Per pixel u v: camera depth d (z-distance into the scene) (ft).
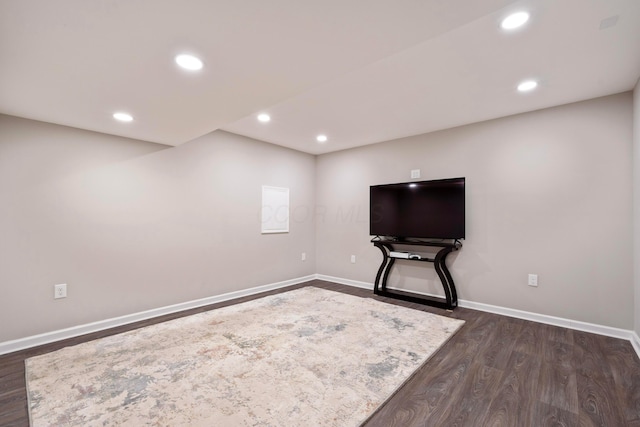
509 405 5.82
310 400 5.90
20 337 8.38
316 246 17.63
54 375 6.85
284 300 13.03
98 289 9.78
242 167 13.87
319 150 16.70
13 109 7.85
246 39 4.91
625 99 8.99
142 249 10.78
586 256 9.64
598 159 9.43
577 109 9.74
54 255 8.96
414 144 13.69
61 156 9.11
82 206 9.49
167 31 4.66
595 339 8.93
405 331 9.42
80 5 4.00
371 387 6.35
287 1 3.97
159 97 7.21
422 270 13.48
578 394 6.16
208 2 3.98
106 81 6.35
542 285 10.41
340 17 4.33
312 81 6.46
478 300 11.78
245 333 9.29
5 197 8.21
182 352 8.00
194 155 12.21
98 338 9.02
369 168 15.35
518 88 8.70
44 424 5.23
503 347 8.38
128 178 10.46
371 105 9.98
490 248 11.50
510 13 5.40
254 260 14.40
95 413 5.52
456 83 8.37
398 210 13.65
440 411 5.64
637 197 8.36
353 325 9.94
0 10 4.03
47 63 5.59
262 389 6.27
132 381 6.58
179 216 11.76
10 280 8.27
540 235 10.45
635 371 7.04
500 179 11.28
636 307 8.50
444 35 6.08
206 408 5.66
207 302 12.53
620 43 6.36
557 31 5.95
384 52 5.34
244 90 6.88
